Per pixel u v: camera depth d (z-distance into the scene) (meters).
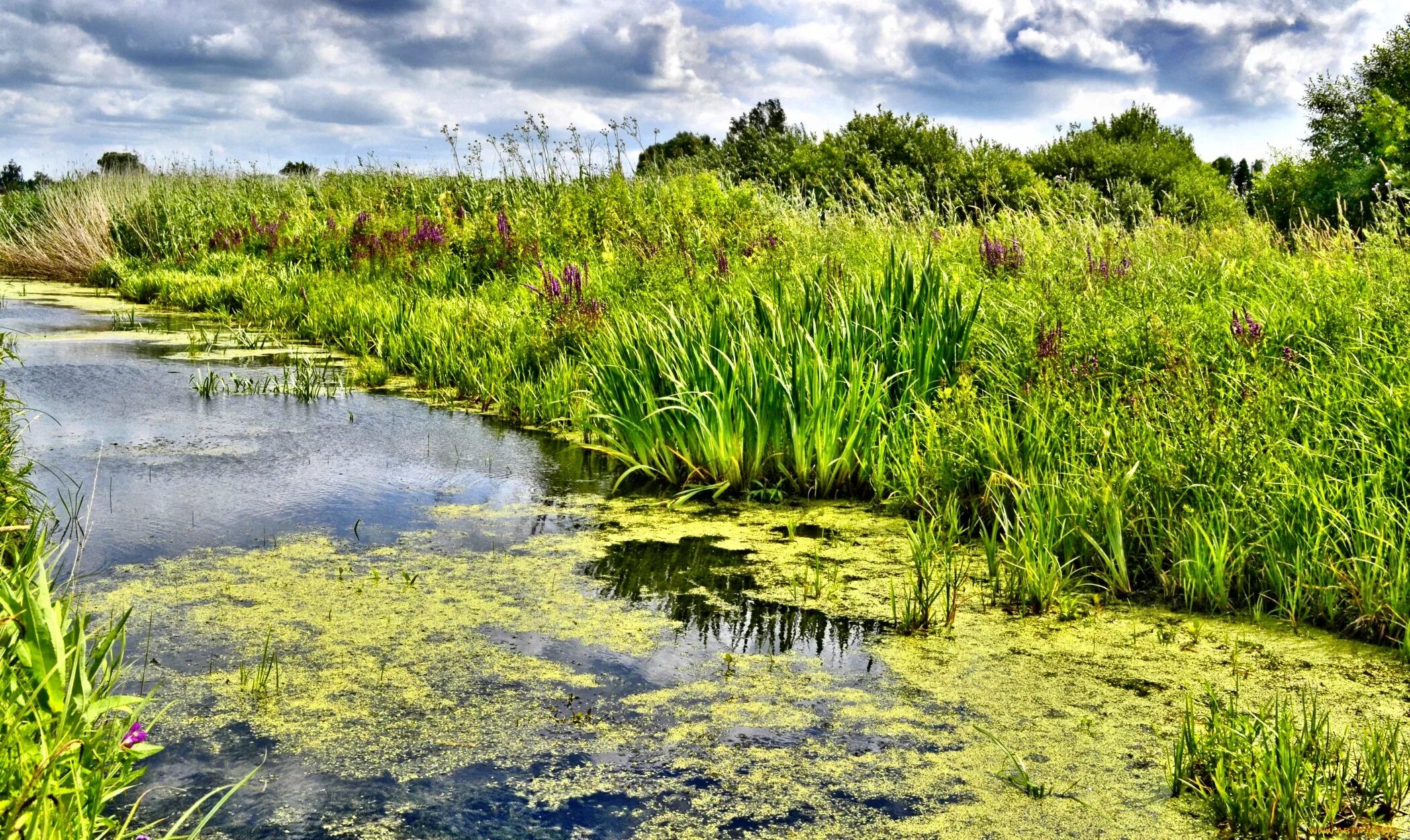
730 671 3.24
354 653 3.31
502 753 2.72
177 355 9.36
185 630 3.46
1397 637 3.47
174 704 2.93
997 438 4.92
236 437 6.35
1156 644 3.48
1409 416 4.29
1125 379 5.21
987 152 19.94
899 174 19.27
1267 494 4.01
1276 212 20.61
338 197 18.97
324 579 3.98
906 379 5.69
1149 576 4.11
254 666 3.19
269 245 15.19
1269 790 2.40
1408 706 3.00
